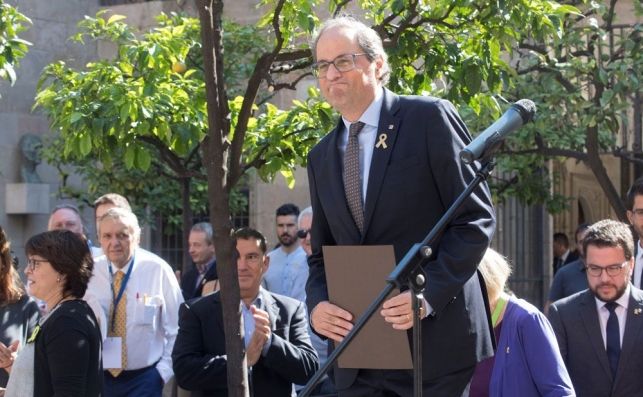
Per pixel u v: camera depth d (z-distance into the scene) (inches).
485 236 141.3
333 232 153.3
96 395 192.9
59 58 555.8
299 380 232.4
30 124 551.2
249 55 447.5
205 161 204.2
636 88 350.9
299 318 243.8
